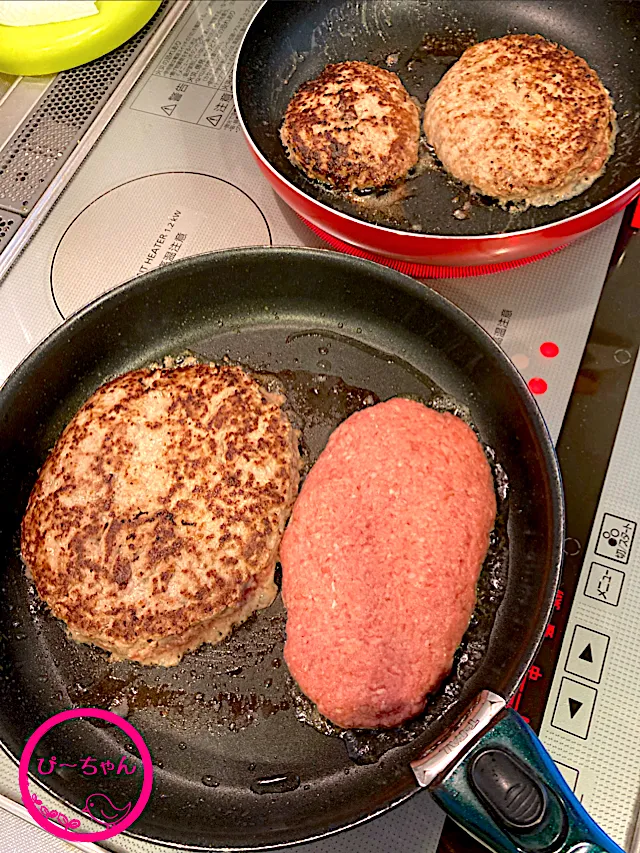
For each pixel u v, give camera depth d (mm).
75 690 307
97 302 345
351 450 328
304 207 354
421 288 338
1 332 387
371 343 372
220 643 314
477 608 309
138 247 408
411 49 453
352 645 290
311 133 401
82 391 366
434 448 322
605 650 294
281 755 293
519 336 365
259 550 318
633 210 393
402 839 271
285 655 305
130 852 275
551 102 395
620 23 431
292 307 381
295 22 448
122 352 373
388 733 292
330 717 293
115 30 471
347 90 414
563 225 331
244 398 346
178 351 378
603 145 388
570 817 223
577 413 341
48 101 467
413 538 301
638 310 368
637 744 279
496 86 405
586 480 326
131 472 331
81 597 311
